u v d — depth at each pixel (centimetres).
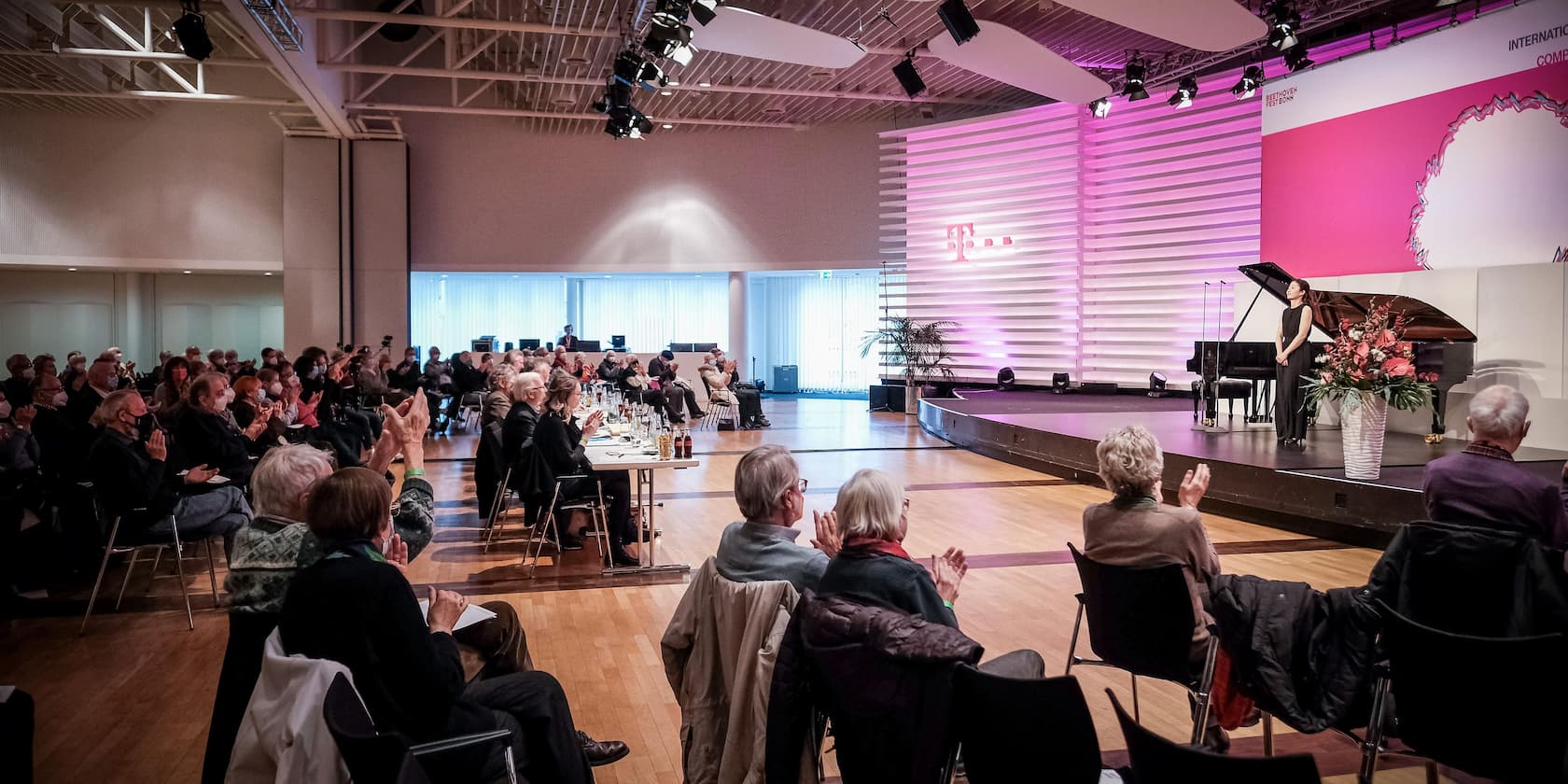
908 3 1138
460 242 1817
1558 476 674
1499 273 870
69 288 1827
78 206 1688
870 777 226
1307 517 695
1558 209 891
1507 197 932
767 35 975
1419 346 866
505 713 256
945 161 1692
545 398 685
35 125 1669
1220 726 317
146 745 353
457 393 1495
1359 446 666
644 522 766
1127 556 304
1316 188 1138
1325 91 1123
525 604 539
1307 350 860
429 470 1067
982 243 1652
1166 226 1459
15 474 597
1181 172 1454
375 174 1748
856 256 1841
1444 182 991
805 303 2200
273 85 1733
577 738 271
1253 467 731
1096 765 199
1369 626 274
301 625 223
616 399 1070
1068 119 1549
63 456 575
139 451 504
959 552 276
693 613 282
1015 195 1620
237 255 1747
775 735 239
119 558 642
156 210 1717
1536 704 219
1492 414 298
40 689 409
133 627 495
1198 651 298
